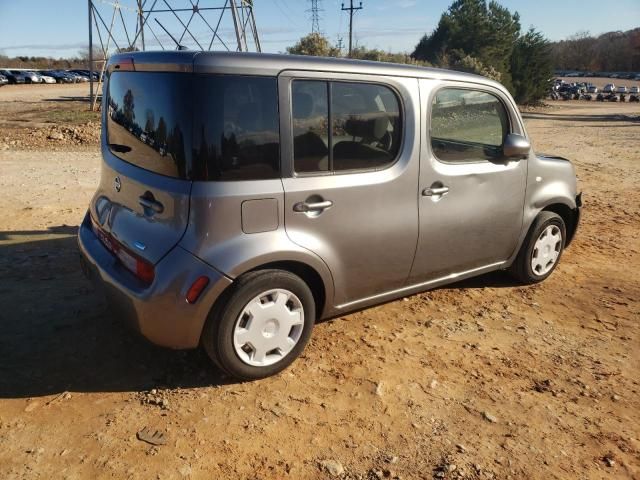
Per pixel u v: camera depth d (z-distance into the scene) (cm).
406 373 353
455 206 406
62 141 1427
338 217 343
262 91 309
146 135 322
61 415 295
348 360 364
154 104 314
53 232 604
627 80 11231
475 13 5012
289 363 344
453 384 343
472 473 269
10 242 562
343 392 329
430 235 396
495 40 4941
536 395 337
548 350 392
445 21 5081
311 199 329
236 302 308
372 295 383
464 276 441
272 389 328
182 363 350
